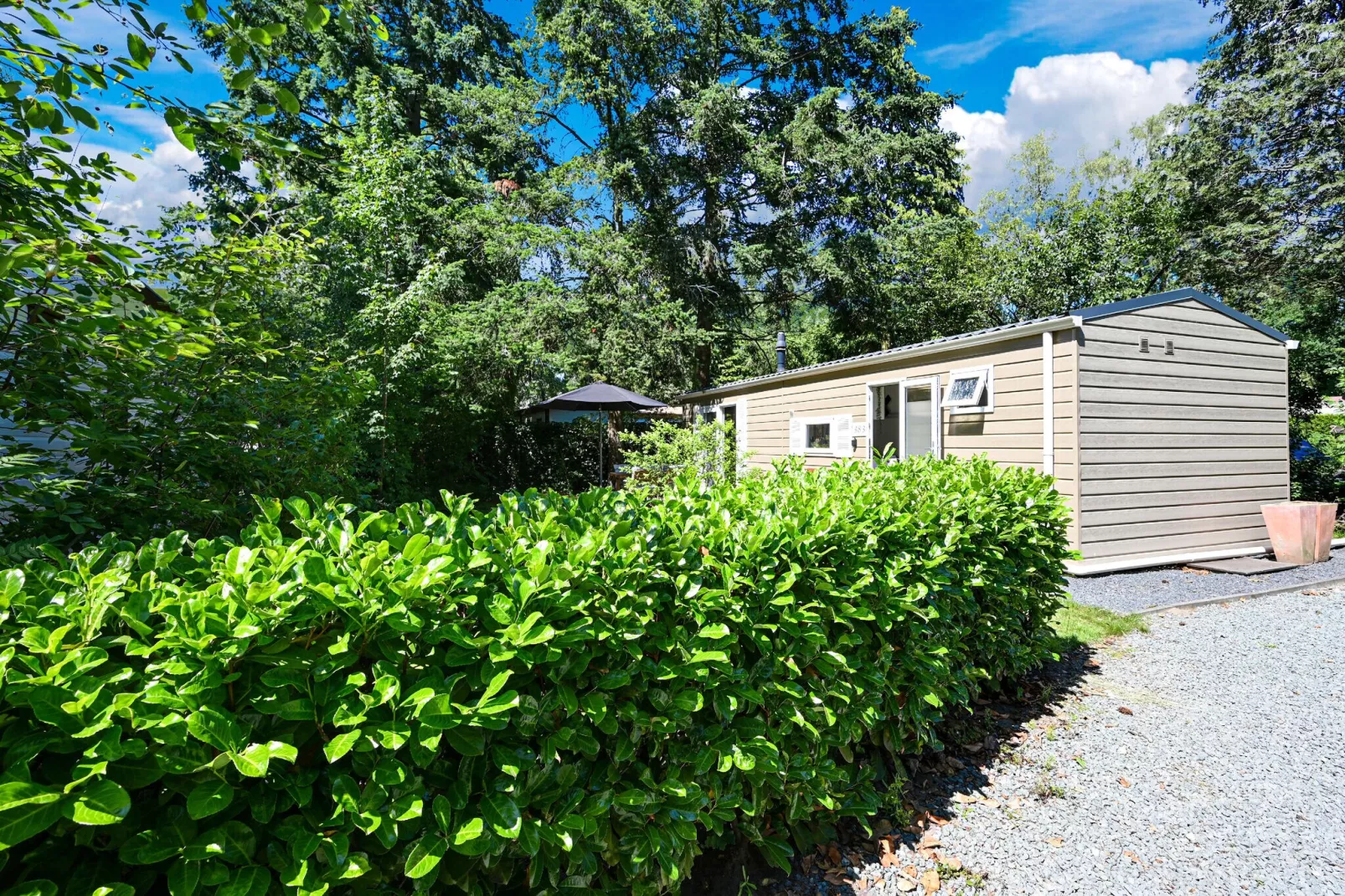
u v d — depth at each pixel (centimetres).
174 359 300
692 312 1583
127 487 263
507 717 137
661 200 1677
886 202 1703
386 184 931
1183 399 680
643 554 183
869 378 911
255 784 119
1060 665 409
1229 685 378
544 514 199
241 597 125
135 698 107
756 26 1742
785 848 205
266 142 243
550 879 154
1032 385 663
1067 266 1520
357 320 805
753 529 214
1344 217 1259
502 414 1387
